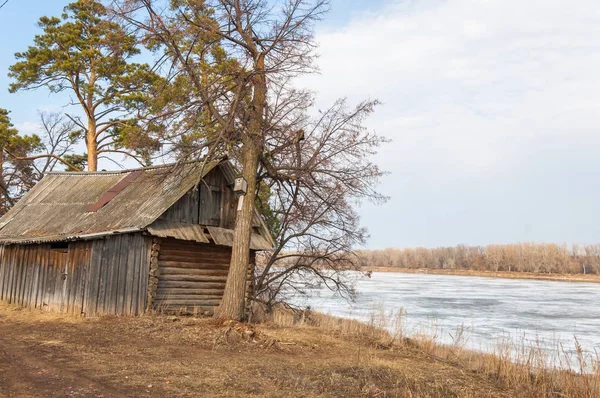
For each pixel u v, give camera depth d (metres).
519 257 128.75
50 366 9.02
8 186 35.41
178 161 15.18
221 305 14.92
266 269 22.39
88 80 28.41
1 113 30.12
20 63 26.81
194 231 16.98
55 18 28.17
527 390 10.99
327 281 22.80
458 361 13.73
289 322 18.75
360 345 14.36
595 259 122.44
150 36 14.30
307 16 14.89
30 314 15.95
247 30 15.24
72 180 22.33
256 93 15.12
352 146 17.41
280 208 22.97
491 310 36.69
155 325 13.66
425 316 32.03
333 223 21.50
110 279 15.40
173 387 8.01
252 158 15.45
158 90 15.02
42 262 17.52
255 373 9.45
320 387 8.80
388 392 9.03
